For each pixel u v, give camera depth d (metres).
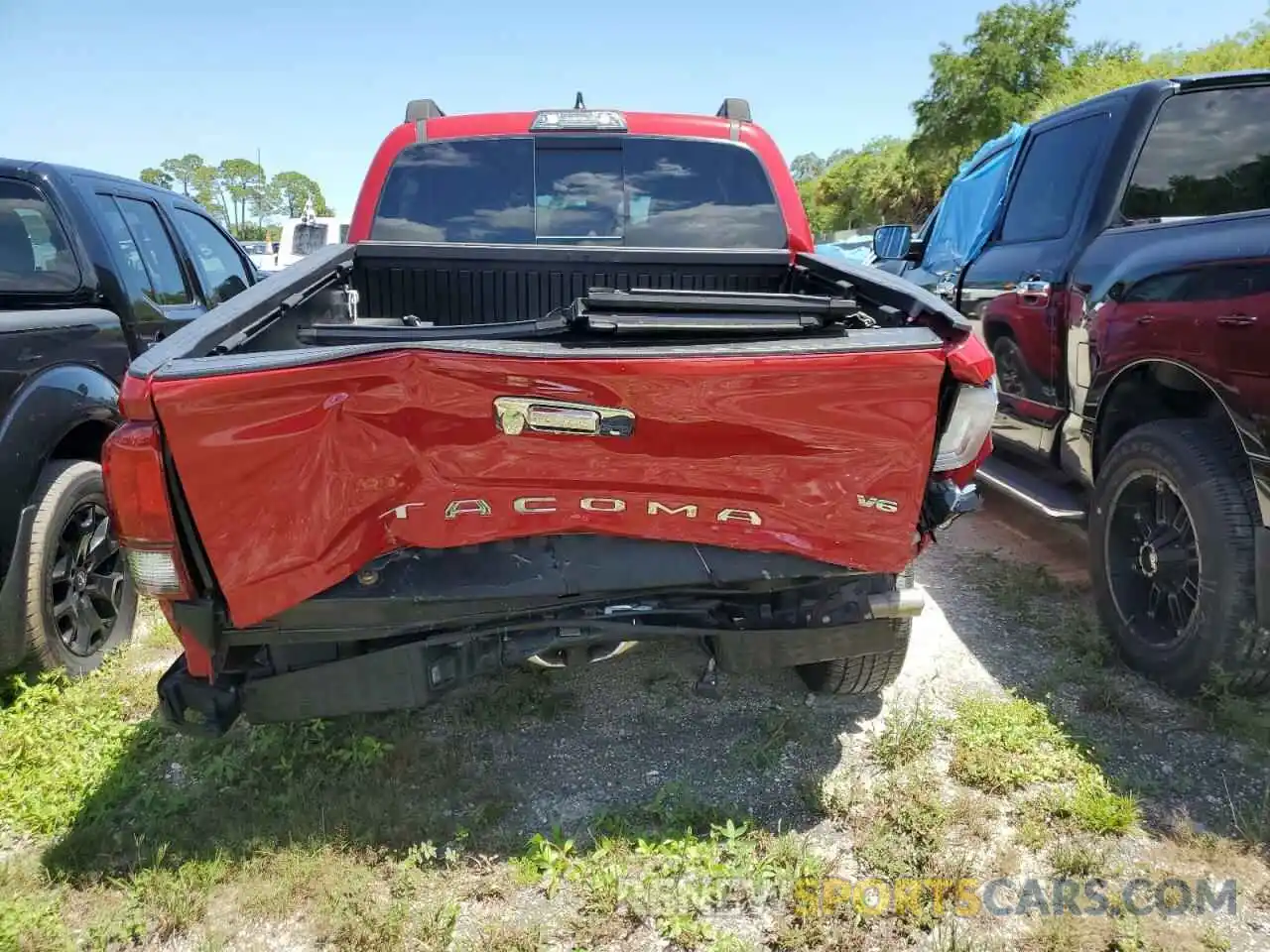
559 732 3.37
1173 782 2.94
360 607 2.44
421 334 2.75
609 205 4.36
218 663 2.50
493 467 2.35
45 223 4.34
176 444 2.21
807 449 2.41
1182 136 4.16
